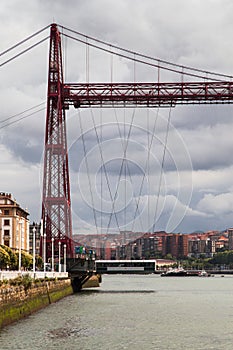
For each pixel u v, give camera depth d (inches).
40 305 5196.9
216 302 6692.9
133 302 6382.9
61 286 6747.1
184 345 3348.9
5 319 3907.5
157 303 6368.1
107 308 5487.2
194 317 4815.5
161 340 3506.4
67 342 3368.6
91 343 3353.8
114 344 3336.6
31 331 3730.3
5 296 3924.7
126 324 4227.4
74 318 4507.9
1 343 3284.9
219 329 4028.1
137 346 3287.4
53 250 7524.6
